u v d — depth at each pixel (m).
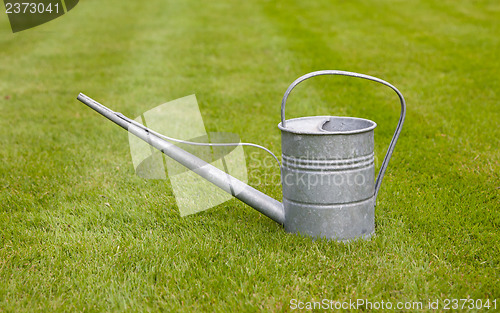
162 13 8.69
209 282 2.07
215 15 8.30
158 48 6.08
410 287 2.03
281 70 4.89
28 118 3.59
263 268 2.11
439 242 2.21
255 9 8.74
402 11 8.17
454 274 2.07
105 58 5.71
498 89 3.87
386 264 2.11
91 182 2.65
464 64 4.78
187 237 2.27
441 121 3.19
